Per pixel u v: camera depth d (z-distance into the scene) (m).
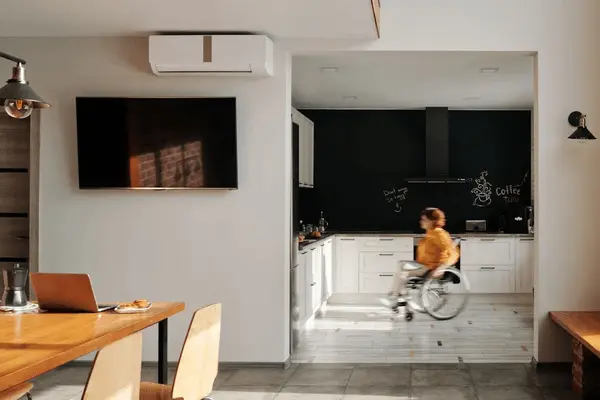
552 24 5.44
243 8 4.64
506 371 5.48
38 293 3.61
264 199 5.61
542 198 5.46
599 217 5.44
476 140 10.30
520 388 4.96
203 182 5.55
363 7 4.57
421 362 5.83
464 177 10.31
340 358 6.01
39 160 5.73
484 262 9.66
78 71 5.69
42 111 5.71
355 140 10.36
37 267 5.77
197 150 5.55
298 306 6.63
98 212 5.71
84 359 5.74
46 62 5.70
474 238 9.68
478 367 5.62
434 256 8.10
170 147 5.57
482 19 5.48
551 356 5.48
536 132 5.52
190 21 5.02
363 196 10.38
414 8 5.50
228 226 5.63
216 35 5.31
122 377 2.57
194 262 5.66
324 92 8.72
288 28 5.17
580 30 5.43
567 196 5.45
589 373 4.62
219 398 4.73
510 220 10.23
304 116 9.38
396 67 7.11
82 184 5.61
